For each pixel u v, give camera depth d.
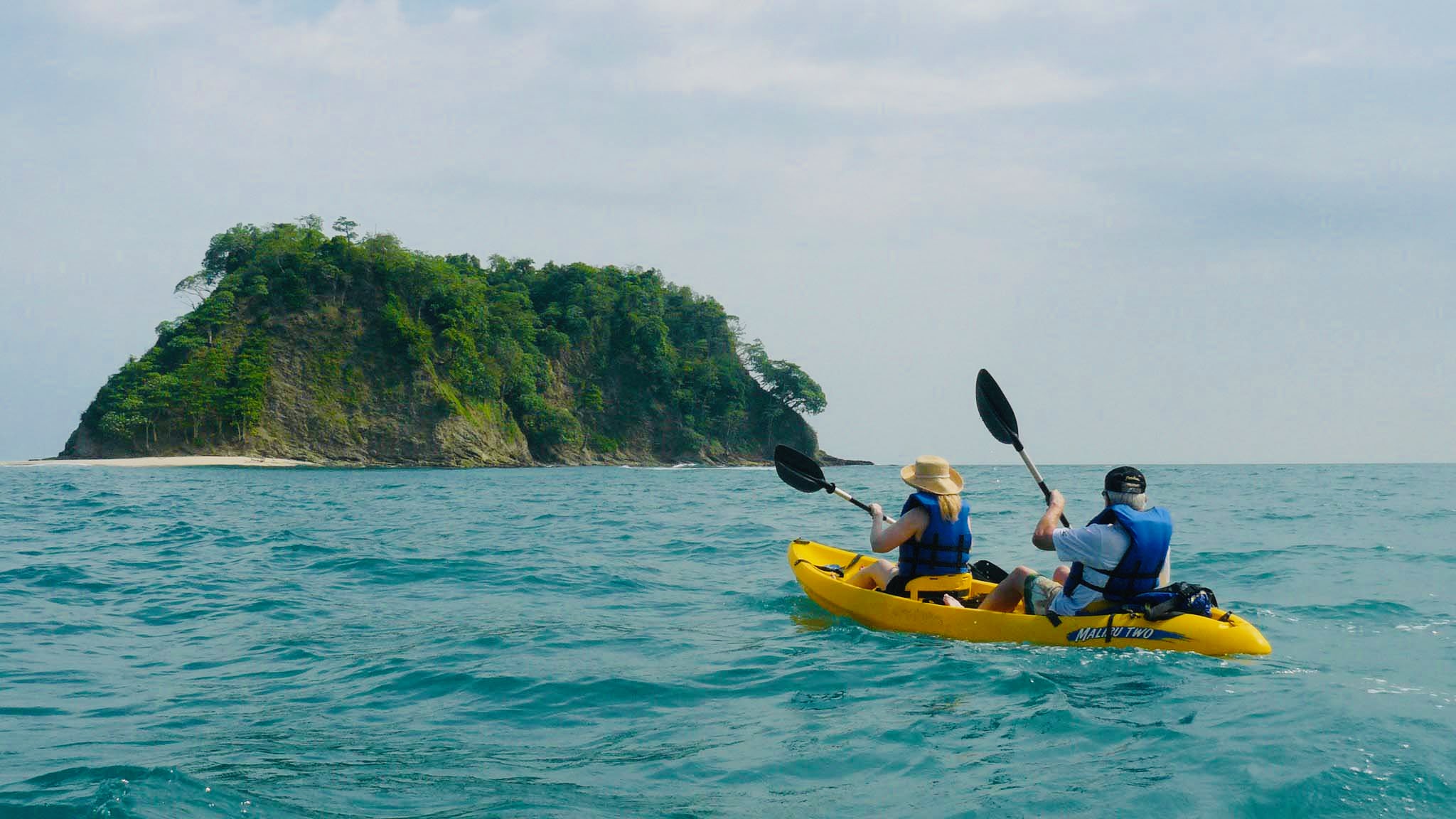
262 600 8.31
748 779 3.77
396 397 91.81
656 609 7.77
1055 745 4.04
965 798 3.48
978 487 31.59
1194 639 5.61
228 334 89.19
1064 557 5.91
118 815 3.27
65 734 4.43
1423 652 5.73
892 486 39.66
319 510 21.95
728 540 13.24
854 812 3.39
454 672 5.62
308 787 3.69
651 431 120.31
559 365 117.25
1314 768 3.58
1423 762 3.62
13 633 6.83
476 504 24.84
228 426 85.50
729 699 5.01
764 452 134.38
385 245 97.69
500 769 3.94
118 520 17.95
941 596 6.75
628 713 4.79
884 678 5.34
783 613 7.54
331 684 5.41
